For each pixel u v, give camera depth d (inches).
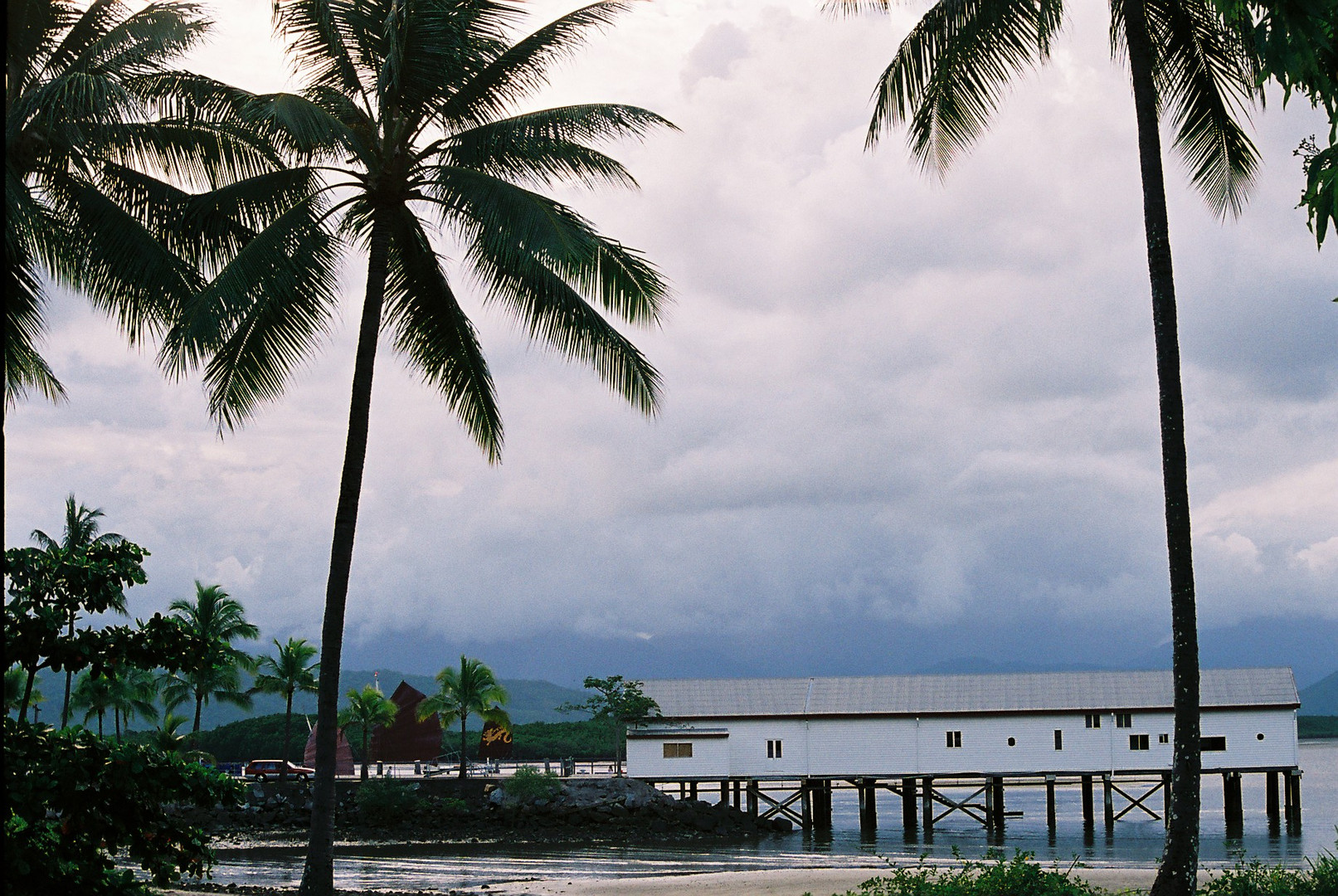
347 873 1510.8
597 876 1457.9
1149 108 717.3
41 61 800.9
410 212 867.4
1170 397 697.6
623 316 823.1
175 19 765.3
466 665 2689.5
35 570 565.9
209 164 862.5
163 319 848.9
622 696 2496.3
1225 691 2391.7
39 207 793.6
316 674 2864.2
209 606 2664.9
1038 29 748.6
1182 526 687.1
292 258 767.1
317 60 850.1
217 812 2268.7
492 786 2480.3
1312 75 428.1
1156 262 707.4
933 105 809.5
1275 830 2196.1
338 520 829.8
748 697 2509.8
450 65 822.5
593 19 844.6
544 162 840.9
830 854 1819.6
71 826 526.9
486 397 941.2
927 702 2444.6
